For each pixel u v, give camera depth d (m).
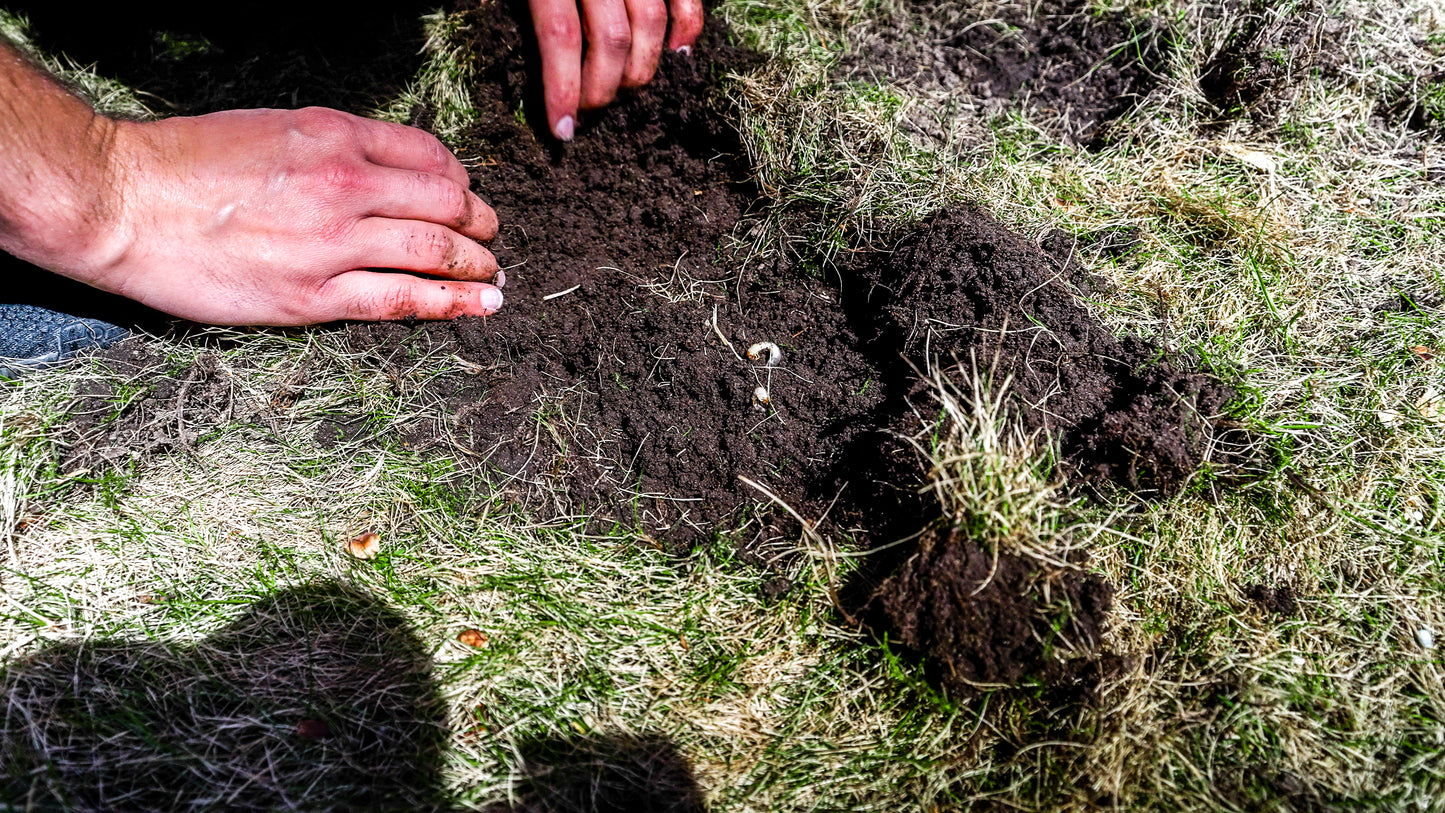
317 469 0.40
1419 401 0.40
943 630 0.34
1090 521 0.37
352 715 0.34
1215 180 0.47
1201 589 0.36
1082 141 0.50
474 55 0.50
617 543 0.39
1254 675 0.34
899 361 0.40
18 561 0.37
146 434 0.40
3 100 0.34
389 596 0.37
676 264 0.46
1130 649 0.35
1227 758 0.33
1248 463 0.38
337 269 0.40
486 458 0.41
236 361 0.42
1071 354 0.39
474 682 0.35
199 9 0.55
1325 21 0.49
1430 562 0.36
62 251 0.36
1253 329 0.42
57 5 0.54
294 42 0.54
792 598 0.37
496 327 0.43
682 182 0.49
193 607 0.36
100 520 0.38
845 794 0.33
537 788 0.33
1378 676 0.34
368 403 0.42
